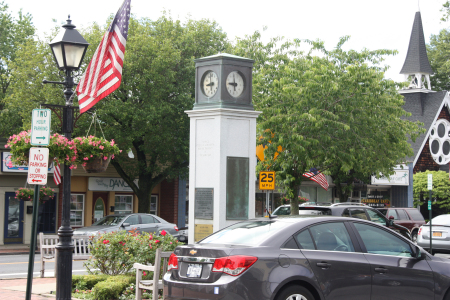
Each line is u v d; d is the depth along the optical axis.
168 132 25.83
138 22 27.91
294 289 6.52
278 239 6.77
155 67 25.27
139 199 28.34
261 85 20.77
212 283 6.35
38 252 23.48
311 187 36.88
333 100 18.33
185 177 28.06
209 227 10.99
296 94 18.50
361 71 18.33
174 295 6.74
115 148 9.68
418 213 24.06
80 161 9.33
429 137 41.81
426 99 43.69
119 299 9.62
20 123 29.03
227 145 11.10
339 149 18.62
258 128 18.70
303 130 18.16
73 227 28.25
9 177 26.33
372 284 7.10
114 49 10.13
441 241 18.52
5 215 26.23
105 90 10.14
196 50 28.20
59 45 9.50
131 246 10.80
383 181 37.53
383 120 19.45
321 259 6.82
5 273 14.77
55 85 25.16
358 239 7.36
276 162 19.02
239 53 24.48
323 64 19.62
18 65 27.42
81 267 16.48
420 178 37.47
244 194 11.20
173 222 31.77
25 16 36.44
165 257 8.76
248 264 6.32
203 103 11.39
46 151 7.42
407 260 7.54
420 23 45.97
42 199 24.30
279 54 23.75
